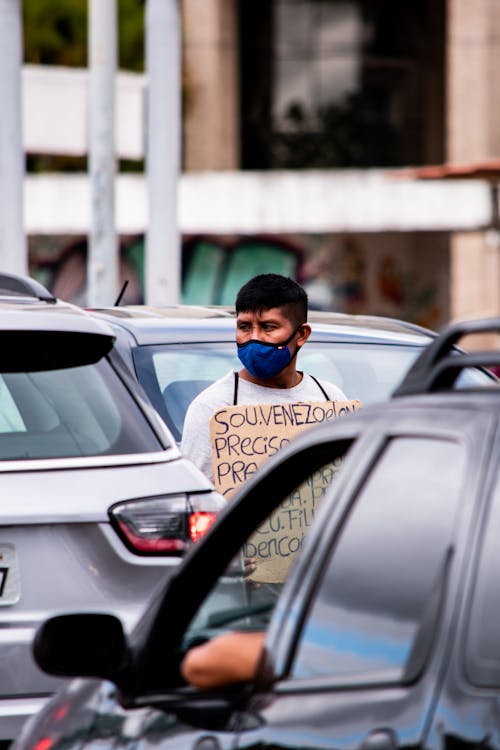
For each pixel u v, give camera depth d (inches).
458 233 2999.5
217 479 526.6
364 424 272.5
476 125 3011.8
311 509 487.8
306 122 3038.9
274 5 3036.4
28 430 485.4
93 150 1162.6
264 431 530.3
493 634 225.5
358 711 242.4
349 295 3065.9
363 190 2615.7
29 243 2930.6
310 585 264.8
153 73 1190.3
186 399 614.9
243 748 262.7
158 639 318.0
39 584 458.9
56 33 2847.0
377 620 247.6
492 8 2992.1
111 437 488.1
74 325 513.0
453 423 248.5
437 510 242.7
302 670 261.1
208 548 316.2
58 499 464.4
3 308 531.8
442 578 235.3
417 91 3093.0
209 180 2583.7
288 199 2593.5
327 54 3046.3
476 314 2987.2
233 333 653.3
